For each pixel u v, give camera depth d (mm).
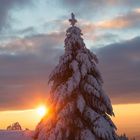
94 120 14422
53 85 15453
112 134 14812
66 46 15477
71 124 14711
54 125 14867
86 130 14539
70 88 14547
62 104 14789
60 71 15289
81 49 15477
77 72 14797
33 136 15375
